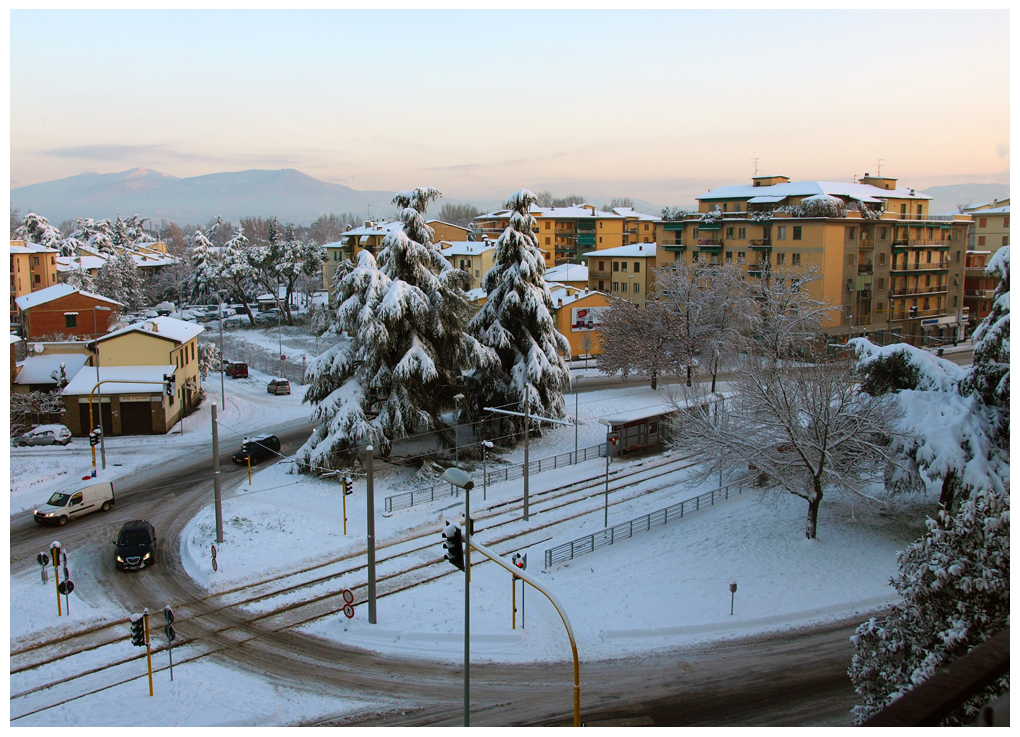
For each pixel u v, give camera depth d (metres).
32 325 60.62
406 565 29.94
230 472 40.56
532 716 19.89
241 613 26.11
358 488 37.66
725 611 25.72
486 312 44.34
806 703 20.17
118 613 25.91
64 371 50.91
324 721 19.67
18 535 32.34
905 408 29.23
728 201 80.19
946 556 16.53
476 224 125.31
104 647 23.73
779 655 23.02
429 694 21.22
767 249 72.06
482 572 29.50
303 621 25.64
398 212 40.66
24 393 48.44
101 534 32.50
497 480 39.84
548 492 38.44
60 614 25.42
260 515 33.62
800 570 28.52
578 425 49.94
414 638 24.53
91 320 62.03
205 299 120.44
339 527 33.25
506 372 44.62
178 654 23.44
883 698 16.67
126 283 105.38
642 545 31.78
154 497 36.78
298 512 34.56
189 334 54.41
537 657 23.27
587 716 19.80
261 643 24.20
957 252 84.94
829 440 29.77
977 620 15.87
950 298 85.25
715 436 32.75
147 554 29.34
